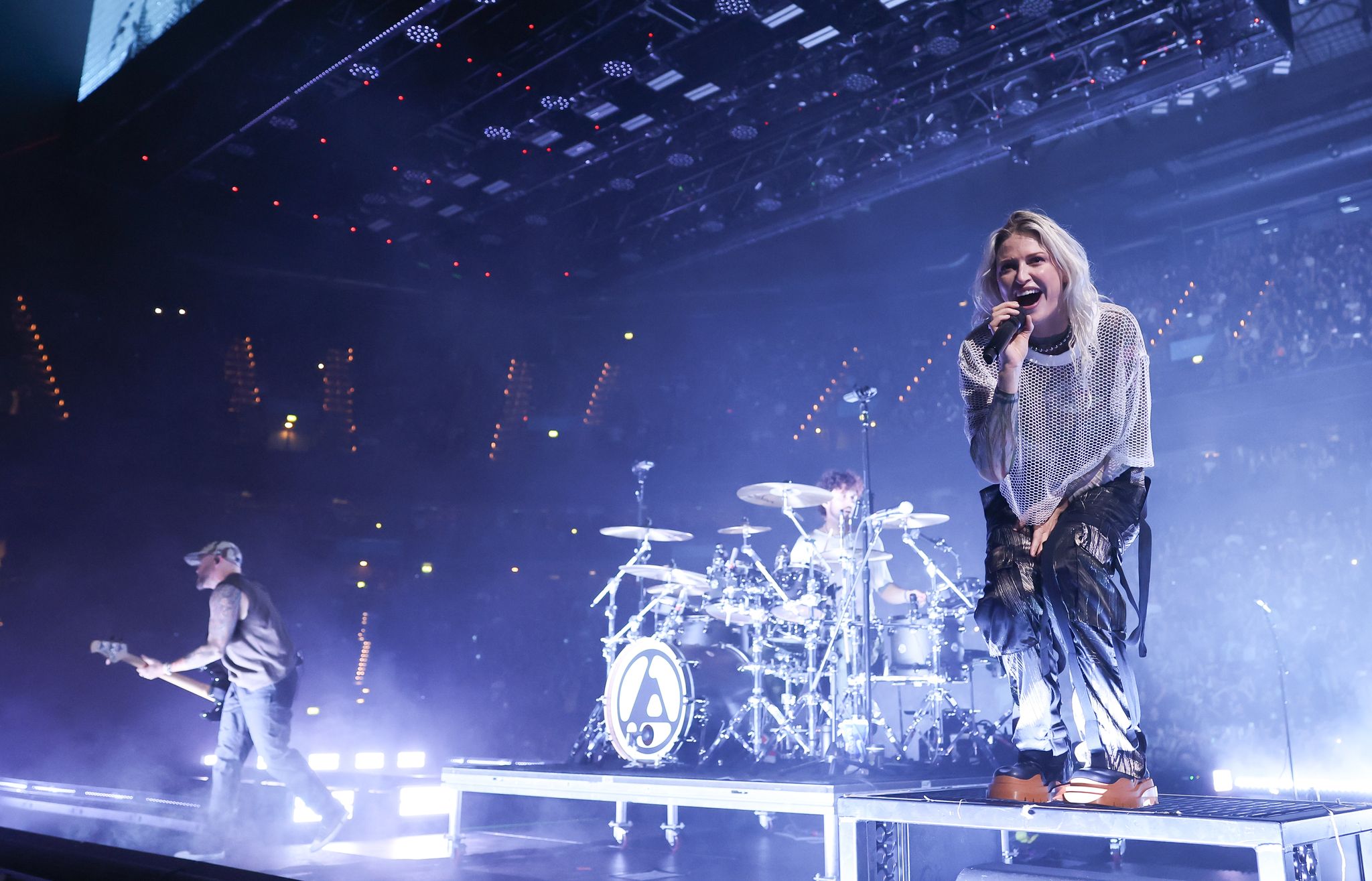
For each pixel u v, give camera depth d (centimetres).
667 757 461
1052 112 848
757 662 512
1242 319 1135
